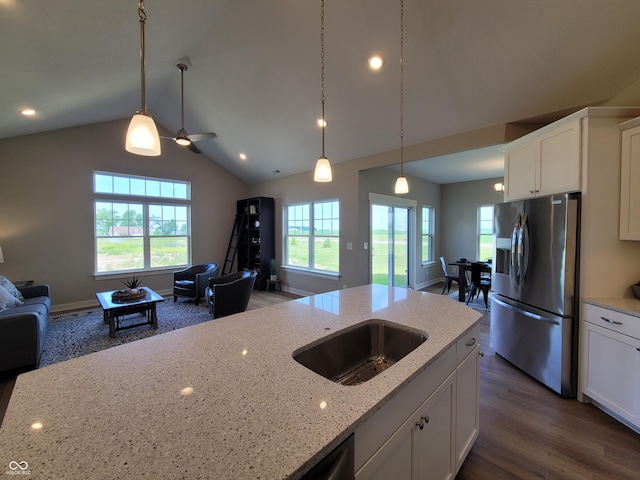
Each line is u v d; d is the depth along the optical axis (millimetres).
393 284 5789
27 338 2645
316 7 2623
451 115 3295
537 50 2385
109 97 4031
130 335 3568
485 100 2971
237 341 1372
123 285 5305
